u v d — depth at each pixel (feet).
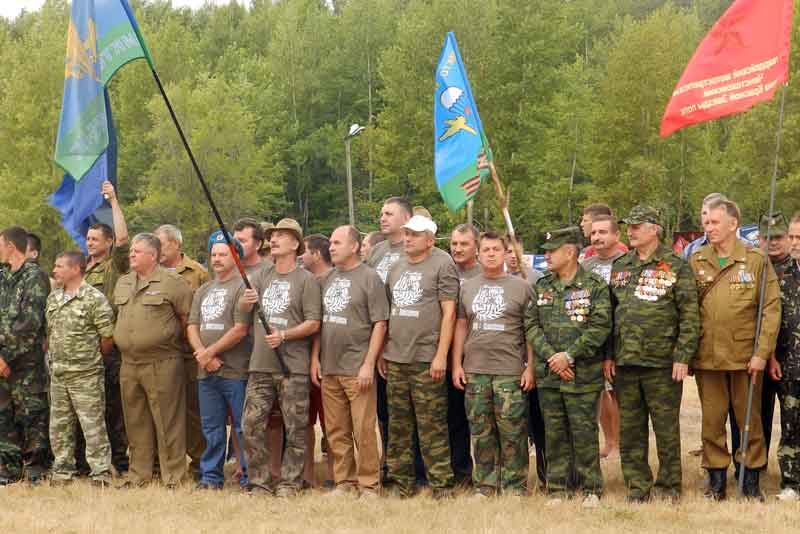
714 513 21.70
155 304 26.37
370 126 169.89
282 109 193.88
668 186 138.62
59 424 26.86
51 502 24.31
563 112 148.77
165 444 26.53
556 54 152.15
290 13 196.75
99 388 26.86
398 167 154.81
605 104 145.69
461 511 22.41
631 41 139.13
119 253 28.43
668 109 25.16
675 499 23.31
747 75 24.12
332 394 25.46
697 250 24.13
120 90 169.68
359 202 181.06
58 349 26.58
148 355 26.40
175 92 155.22
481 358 24.36
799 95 119.44
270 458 27.35
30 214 145.18
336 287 25.50
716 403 23.88
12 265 27.76
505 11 150.61
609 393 30.25
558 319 23.52
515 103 148.87
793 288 23.70
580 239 24.16
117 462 28.81
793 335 23.47
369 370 24.97
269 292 25.84
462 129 28.07
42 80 155.02
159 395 26.48
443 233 142.10
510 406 24.13
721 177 136.87
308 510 23.04
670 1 204.33
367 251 30.73
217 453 26.40
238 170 154.81
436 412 24.71
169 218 153.89
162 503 23.94
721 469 23.82
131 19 27.50
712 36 24.77
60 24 194.18
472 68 143.54
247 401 25.41
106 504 23.70
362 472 25.36
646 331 23.03
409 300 24.86
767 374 25.27
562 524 20.77
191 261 30.89
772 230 26.16
